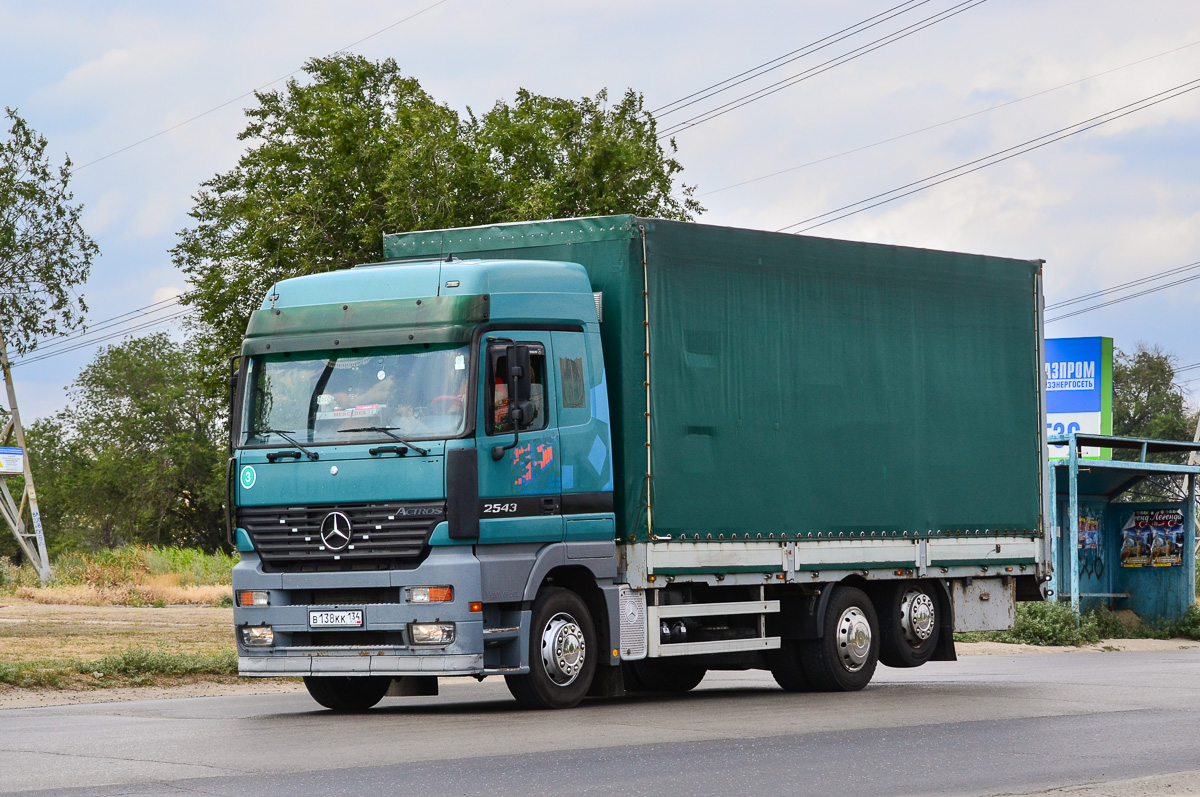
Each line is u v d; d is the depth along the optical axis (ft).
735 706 54.19
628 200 131.85
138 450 370.73
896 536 63.67
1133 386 385.50
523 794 31.68
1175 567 129.39
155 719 49.52
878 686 66.18
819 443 60.85
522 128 135.03
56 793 31.86
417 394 50.11
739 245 58.65
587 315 53.88
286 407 51.85
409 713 51.67
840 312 62.18
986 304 68.64
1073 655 97.91
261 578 51.29
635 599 54.34
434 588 48.83
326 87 141.28
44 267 190.08
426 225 124.26
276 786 32.81
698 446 56.39
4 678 61.46
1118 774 35.68
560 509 51.98
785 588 61.11
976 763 37.35
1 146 187.01
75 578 176.35
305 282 52.85
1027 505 70.03
